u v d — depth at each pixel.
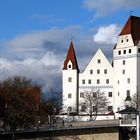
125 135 123.25
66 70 191.75
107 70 188.88
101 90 188.38
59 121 134.75
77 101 190.00
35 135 103.75
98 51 191.00
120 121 120.75
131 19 182.25
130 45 179.00
